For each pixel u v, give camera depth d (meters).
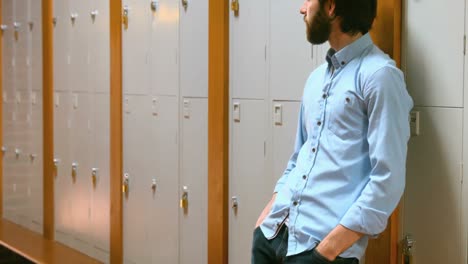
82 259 4.64
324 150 1.87
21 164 5.79
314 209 1.87
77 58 4.80
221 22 3.21
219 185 3.27
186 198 3.63
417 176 2.32
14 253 4.86
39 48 5.36
